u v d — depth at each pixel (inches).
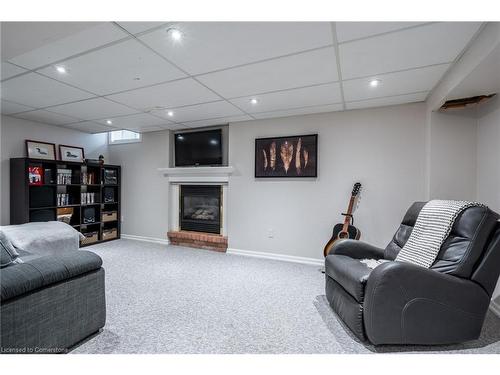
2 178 142.9
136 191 191.9
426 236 72.1
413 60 79.6
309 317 78.7
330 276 82.3
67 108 130.4
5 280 47.8
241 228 154.4
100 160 179.9
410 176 119.3
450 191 106.2
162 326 72.7
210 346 63.8
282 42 70.3
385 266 61.1
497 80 77.5
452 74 84.9
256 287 102.3
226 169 154.9
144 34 66.7
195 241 168.9
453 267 62.8
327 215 134.5
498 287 82.5
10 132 146.0
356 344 64.9
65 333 58.4
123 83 98.7
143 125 166.2
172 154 181.5
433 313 61.0
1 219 141.9
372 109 126.2
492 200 92.0
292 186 141.9
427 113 113.6
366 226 126.3
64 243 118.3
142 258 142.9
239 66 84.4
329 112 134.1
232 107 127.4
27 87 102.7
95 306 66.0
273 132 146.7
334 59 79.4
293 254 141.3
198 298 91.5
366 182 126.7
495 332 70.3
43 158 158.2
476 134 103.3
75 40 69.6
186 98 114.9
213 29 64.5
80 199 169.6
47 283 54.4
